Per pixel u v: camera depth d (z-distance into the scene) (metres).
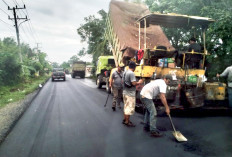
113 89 7.09
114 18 8.99
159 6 12.12
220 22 8.03
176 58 6.32
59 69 27.83
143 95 4.51
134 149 3.64
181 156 3.34
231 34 8.07
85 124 5.29
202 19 6.47
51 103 8.65
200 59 6.18
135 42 7.95
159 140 4.11
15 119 5.83
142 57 6.36
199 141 4.04
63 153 3.49
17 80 19.06
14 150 3.65
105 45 12.65
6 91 13.52
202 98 6.02
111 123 5.39
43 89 15.03
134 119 5.84
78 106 7.88
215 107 6.45
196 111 6.70
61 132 4.65
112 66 14.35
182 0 10.41
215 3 9.83
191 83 6.17
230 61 8.59
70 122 5.50
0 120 5.80
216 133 4.51
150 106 4.46
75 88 15.59
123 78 5.21
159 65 6.52
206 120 5.65
